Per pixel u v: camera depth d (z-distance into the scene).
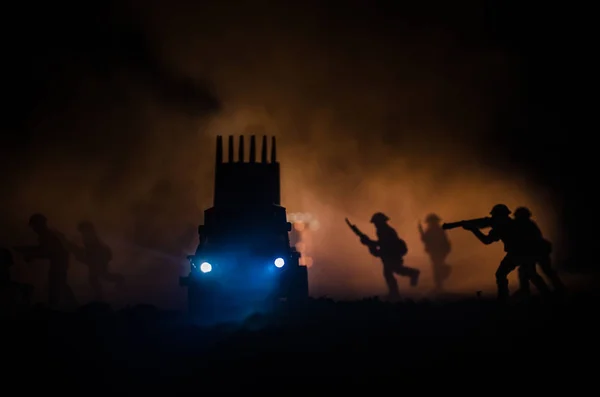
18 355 9.73
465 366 7.97
